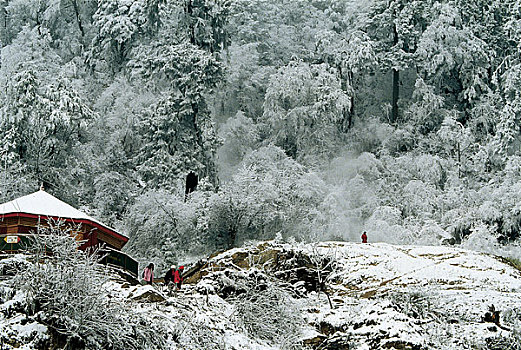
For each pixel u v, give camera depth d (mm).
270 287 20781
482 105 64062
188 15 63594
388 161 59344
